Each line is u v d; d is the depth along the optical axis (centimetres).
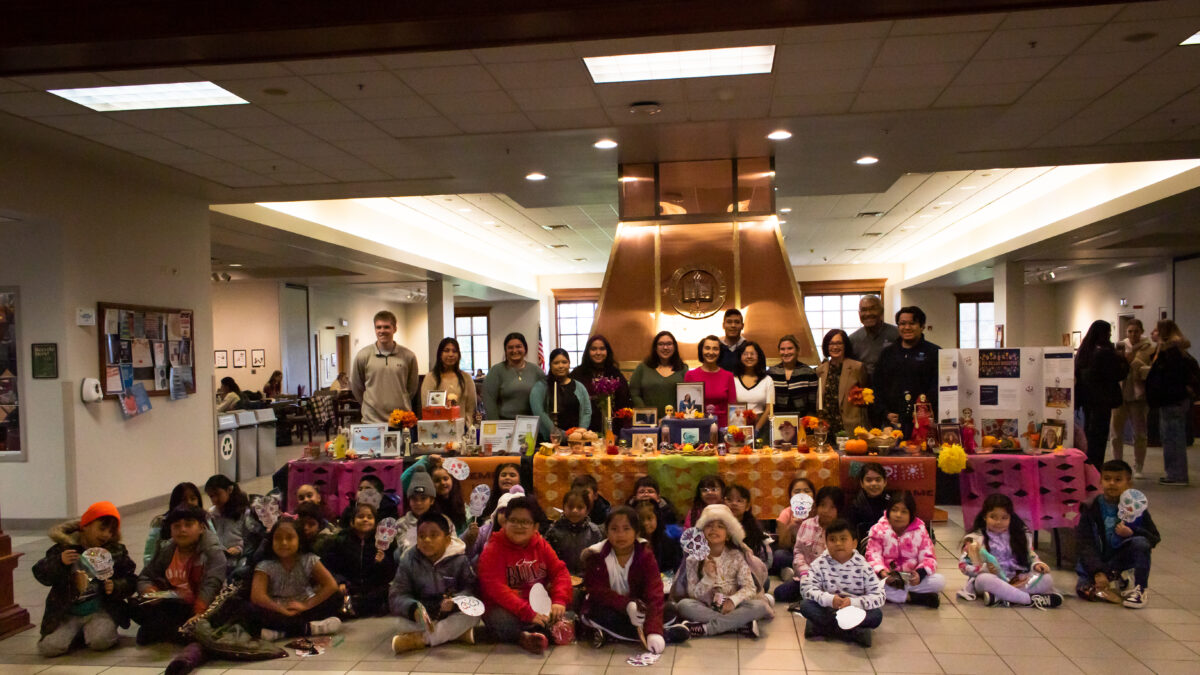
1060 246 1213
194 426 789
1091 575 414
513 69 482
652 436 507
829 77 511
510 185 820
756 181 736
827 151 704
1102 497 418
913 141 671
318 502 468
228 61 396
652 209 746
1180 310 1370
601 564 368
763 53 470
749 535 433
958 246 1631
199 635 352
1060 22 427
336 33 365
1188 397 727
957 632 366
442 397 543
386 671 337
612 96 541
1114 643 348
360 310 2164
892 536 413
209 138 603
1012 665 326
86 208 659
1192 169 806
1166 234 1141
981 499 460
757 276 728
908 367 535
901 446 495
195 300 806
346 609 404
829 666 329
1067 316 1917
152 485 723
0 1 364
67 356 631
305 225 1035
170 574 383
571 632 365
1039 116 608
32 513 635
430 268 1480
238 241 1049
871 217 1402
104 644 366
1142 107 589
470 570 382
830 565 366
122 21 364
